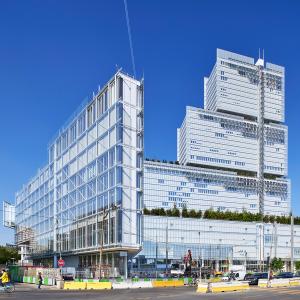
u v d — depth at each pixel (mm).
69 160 84250
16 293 38938
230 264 145125
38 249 104750
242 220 170375
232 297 32906
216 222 157375
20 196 132375
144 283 51844
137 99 66750
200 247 152000
